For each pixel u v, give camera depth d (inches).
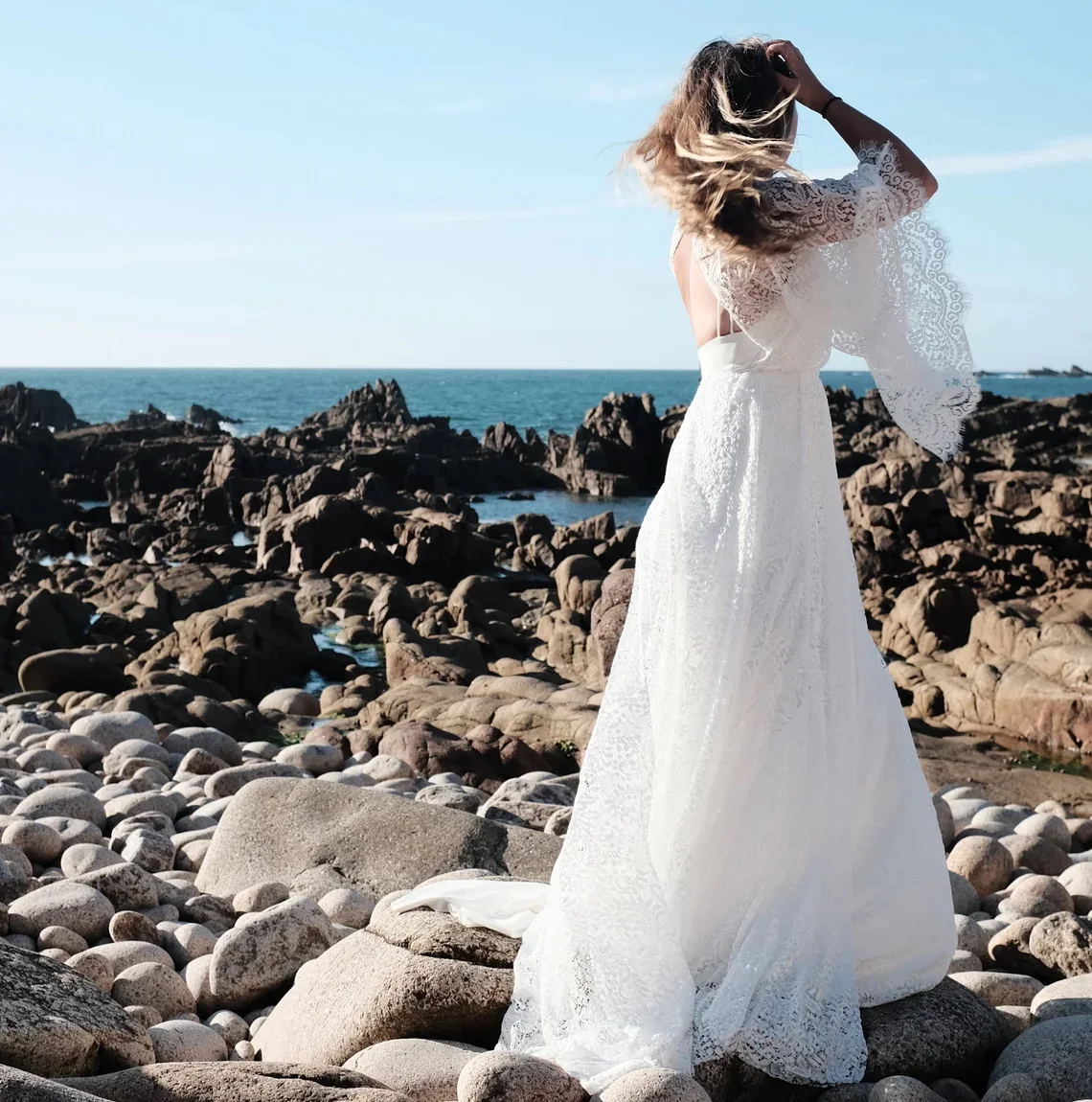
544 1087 107.5
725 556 123.3
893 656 673.0
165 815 265.7
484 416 4621.1
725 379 126.3
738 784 122.3
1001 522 964.6
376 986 134.8
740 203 116.6
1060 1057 118.5
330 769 341.1
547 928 128.3
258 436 2439.7
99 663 592.1
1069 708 514.0
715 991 119.2
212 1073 111.5
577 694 485.7
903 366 119.5
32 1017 116.1
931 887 128.6
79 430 2576.3
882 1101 110.5
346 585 924.0
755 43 124.9
